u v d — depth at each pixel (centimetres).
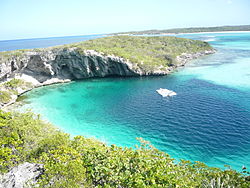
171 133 3098
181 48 10800
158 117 3712
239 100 4162
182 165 1806
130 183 1350
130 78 7050
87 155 1720
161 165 1611
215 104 4062
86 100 4944
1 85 5209
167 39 12294
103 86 6184
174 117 3650
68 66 6900
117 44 9694
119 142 2931
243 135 2866
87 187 1370
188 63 8906
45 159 1658
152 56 8788
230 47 12769
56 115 4034
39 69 6556
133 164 1622
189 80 6106
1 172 1497
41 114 4081
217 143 2730
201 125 3259
